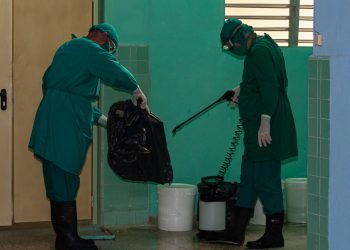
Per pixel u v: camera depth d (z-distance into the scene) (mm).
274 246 6520
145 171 6426
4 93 6953
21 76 6992
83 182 7258
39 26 7000
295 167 7836
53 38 7035
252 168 6520
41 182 7125
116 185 7305
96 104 7203
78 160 6203
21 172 7070
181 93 7441
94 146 7254
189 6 7398
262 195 6484
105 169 7258
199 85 7480
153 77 7359
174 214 7141
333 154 5203
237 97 6996
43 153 6137
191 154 7516
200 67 7469
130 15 7227
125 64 7238
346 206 5270
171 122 7438
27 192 7105
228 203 7031
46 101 6195
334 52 5180
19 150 7043
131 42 7258
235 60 7555
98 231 7062
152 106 7379
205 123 7535
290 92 7750
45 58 7027
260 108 6336
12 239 6781
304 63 7773
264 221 7469
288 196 7602
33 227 7180
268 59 6234
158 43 7340
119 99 7207
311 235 5410
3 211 7051
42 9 6996
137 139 6332
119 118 6359
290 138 6438
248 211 6609
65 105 6148
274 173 6449
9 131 6996
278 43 7820
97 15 7168
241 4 7680
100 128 7215
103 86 7160
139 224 7402
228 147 7602
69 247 6289
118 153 6363
